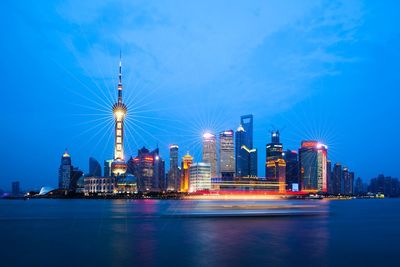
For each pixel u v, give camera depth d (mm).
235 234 85625
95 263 54938
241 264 53781
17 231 94250
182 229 96438
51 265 53938
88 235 85375
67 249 66375
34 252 63719
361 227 105188
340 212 194375
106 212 182125
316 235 84875
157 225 107625
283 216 147000
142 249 65688
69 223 116312
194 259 57031
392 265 53719
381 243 73438
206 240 75938
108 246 69188
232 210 195000
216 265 53219
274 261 55531
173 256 59375
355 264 54156
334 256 59500
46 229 98750
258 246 68500
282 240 76062
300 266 52688
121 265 53594
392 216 158500
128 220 127000
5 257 59750
